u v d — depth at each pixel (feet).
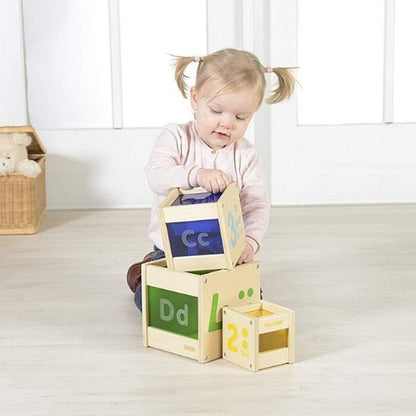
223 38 11.53
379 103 11.67
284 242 9.78
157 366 6.18
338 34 11.56
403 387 5.78
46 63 11.48
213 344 6.28
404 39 11.57
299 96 11.62
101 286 8.13
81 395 5.69
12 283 8.23
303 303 7.57
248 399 5.61
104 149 11.59
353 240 9.86
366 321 7.10
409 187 11.71
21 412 5.44
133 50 11.54
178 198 6.59
